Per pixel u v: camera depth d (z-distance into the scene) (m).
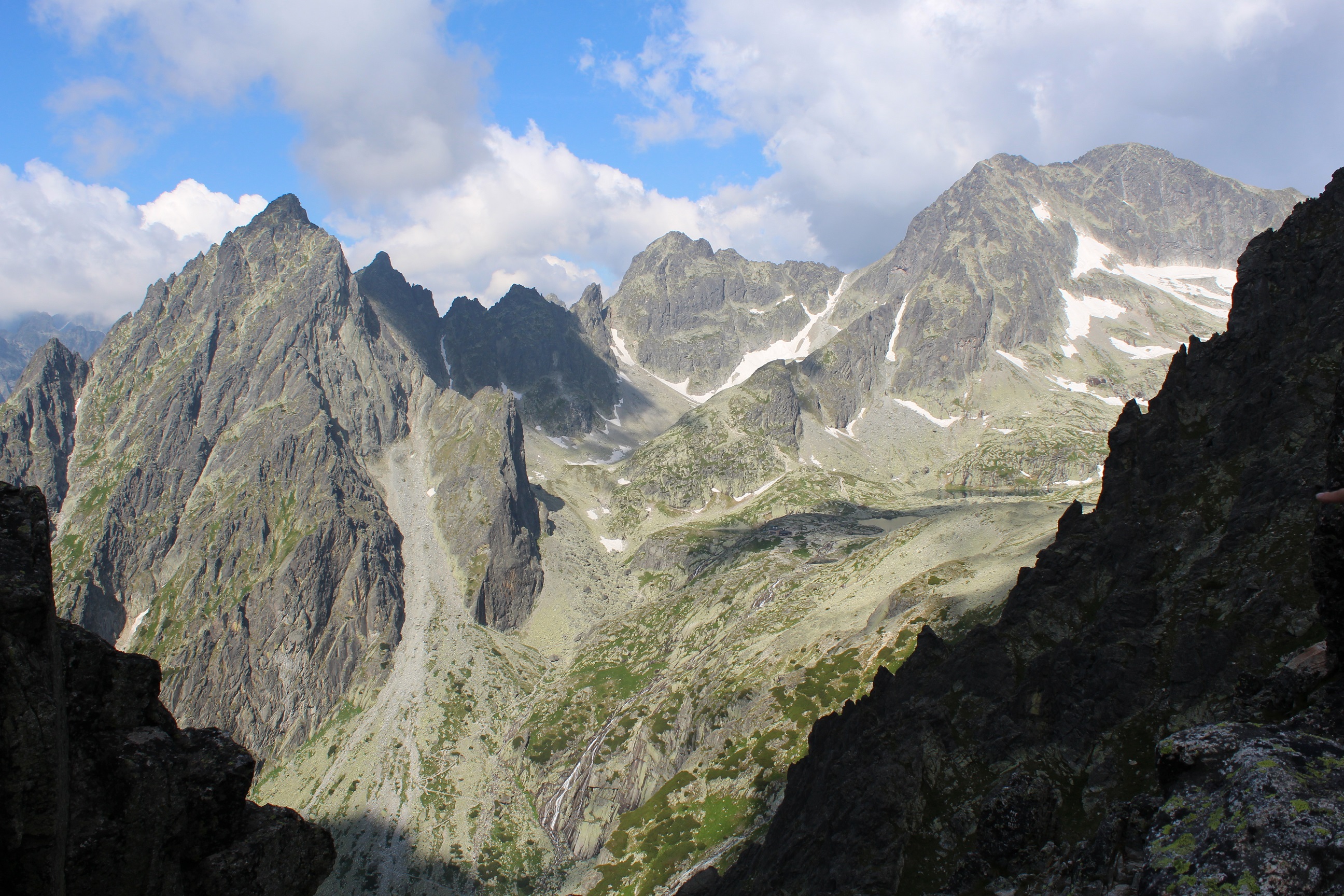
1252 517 52.53
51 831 18.20
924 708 65.12
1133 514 66.50
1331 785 15.71
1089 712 51.53
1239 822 15.59
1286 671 27.16
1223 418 66.31
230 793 24.02
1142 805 27.98
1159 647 50.50
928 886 50.00
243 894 23.45
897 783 57.81
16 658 18.30
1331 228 69.94
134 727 23.19
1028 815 46.53
